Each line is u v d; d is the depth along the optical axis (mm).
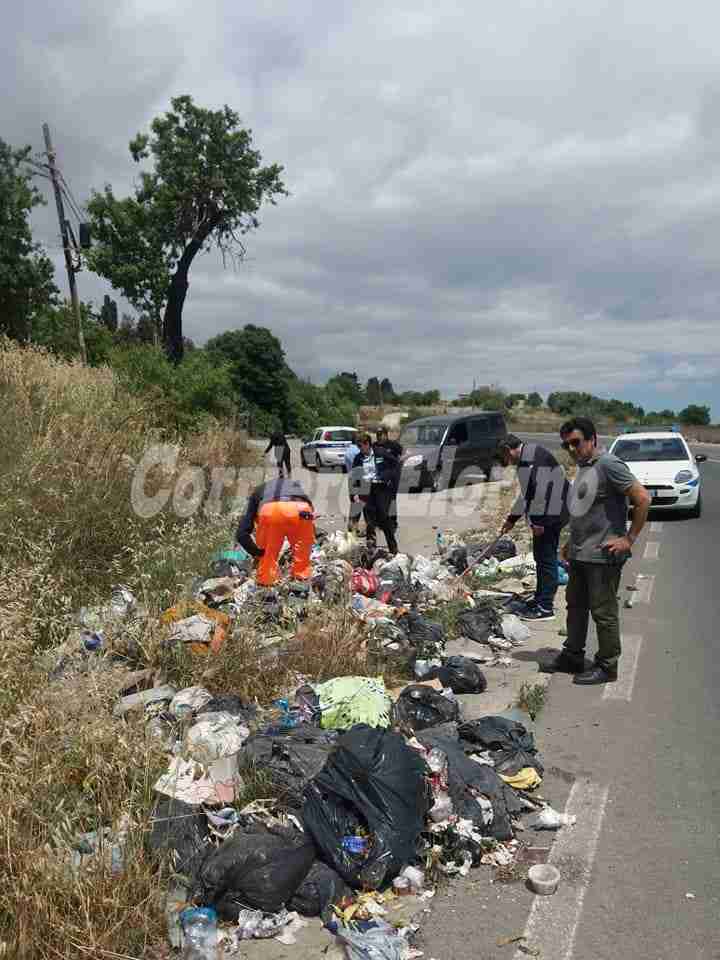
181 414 16516
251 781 3678
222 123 32812
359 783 3387
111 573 6387
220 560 7773
